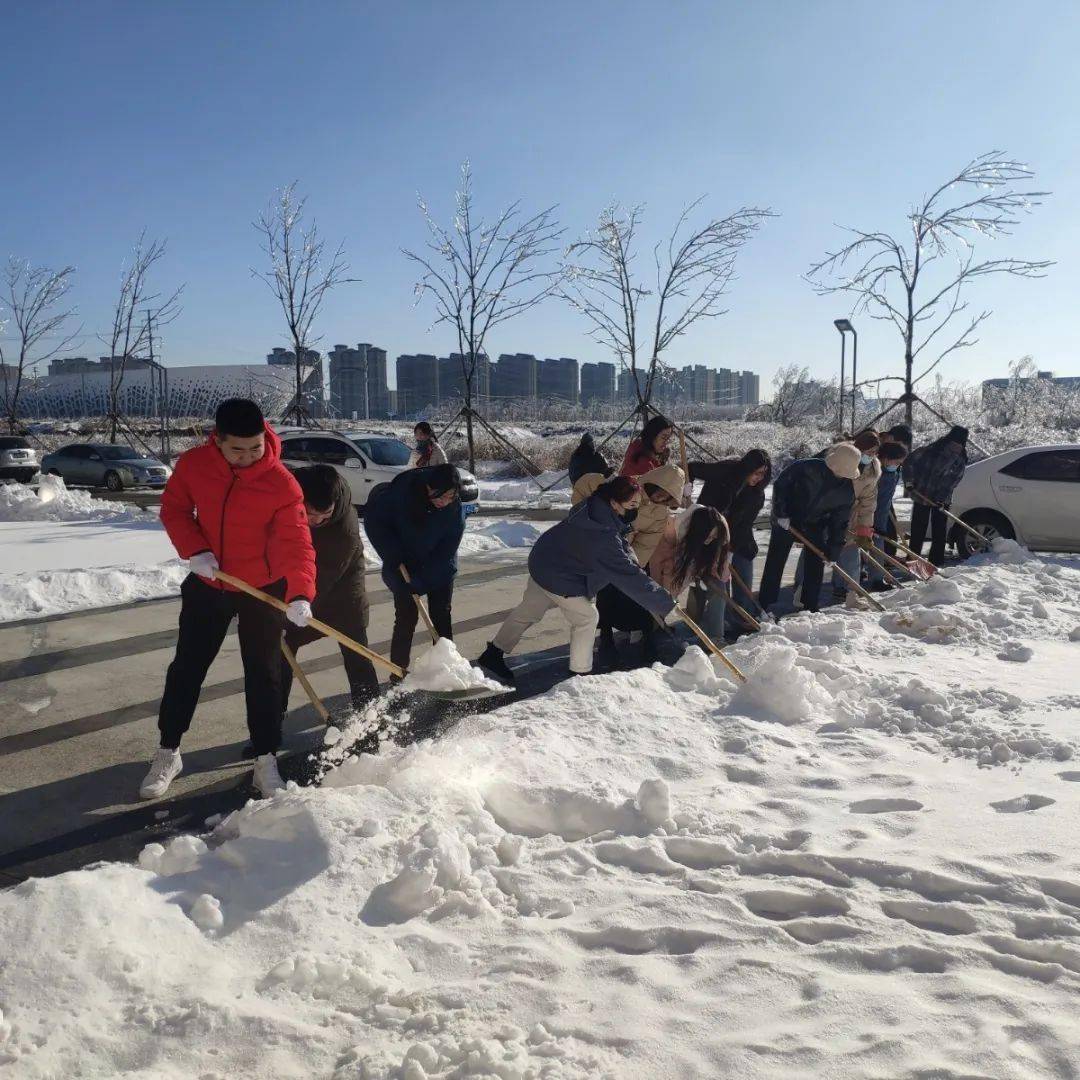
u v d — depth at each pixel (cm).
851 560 867
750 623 666
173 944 268
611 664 655
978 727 453
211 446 401
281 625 424
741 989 246
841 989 243
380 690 522
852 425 2427
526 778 388
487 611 839
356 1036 232
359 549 485
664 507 664
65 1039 229
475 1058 216
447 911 289
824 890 295
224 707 554
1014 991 242
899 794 377
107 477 2394
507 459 2869
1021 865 309
